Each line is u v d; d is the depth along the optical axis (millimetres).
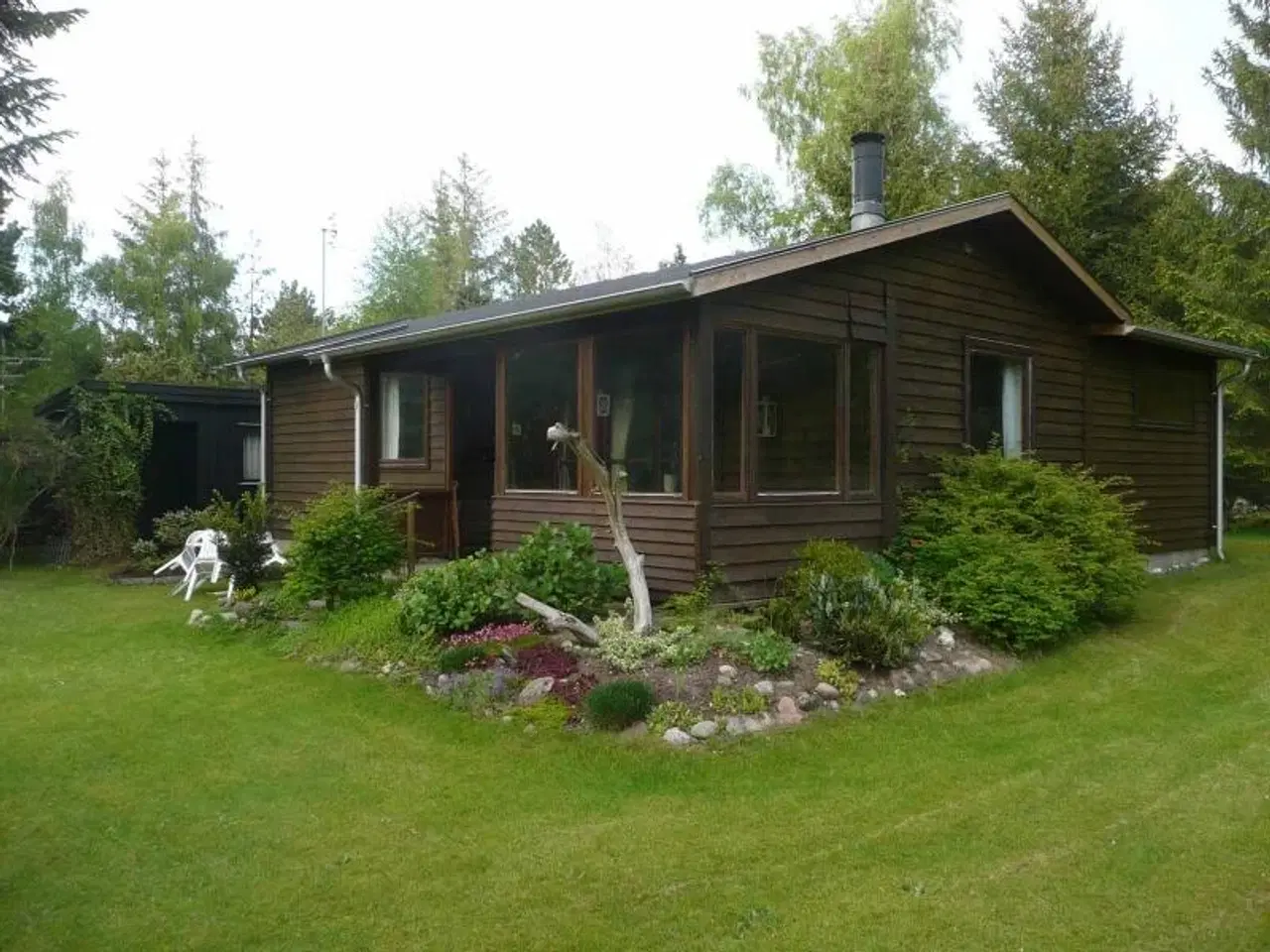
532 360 9055
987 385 10148
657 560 7730
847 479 8523
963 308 9727
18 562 14562
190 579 10688
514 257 47938
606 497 6707
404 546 8914
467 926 3414
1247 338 18125
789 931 3332
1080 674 7059
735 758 5129
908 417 9117
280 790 4770
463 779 4875
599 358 8375
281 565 11242
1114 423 11719
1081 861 3873
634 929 3369
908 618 6754
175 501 16547
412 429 11883
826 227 23844
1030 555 7844
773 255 7434
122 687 6750
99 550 14289
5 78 14555
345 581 8328
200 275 33531
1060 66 24953
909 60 23297
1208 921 3381
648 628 6551
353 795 4691
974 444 9883
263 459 14008
